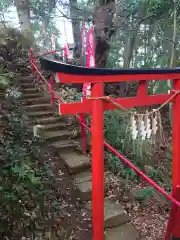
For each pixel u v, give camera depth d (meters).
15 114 4.61
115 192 3.73
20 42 8.20
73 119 5.33
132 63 8.30
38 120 5.11
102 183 2.24
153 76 2.34
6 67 7.16
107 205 3.37
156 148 5.47
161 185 4.54
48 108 5.72
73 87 7.10
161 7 6.21
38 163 3.45
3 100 5.06
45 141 4.44
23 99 5.89
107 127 5.02
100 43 5.45
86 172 3.96
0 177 2.48
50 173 3.42
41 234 2.58
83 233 2.84
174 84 2.58
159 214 3.55
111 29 5.20
